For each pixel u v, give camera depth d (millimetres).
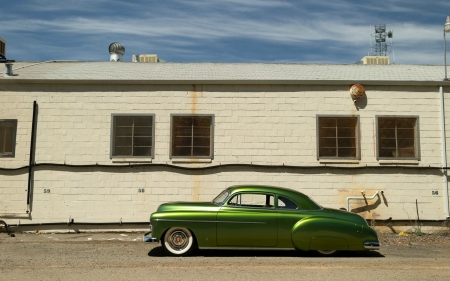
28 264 8781
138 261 9102
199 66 16469
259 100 14109
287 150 13992
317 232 9602
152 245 11305
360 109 14141
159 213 9742
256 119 14055
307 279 7637
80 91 14055
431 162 14062
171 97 14086
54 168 13828
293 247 9617
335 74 15250
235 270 8297
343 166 13977
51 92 14039
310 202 9938
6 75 14367
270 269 8406
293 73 15320
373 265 8914
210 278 7648
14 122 13938
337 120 14133
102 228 13727
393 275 8039
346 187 13930
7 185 13781
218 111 14070
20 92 14031
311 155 13984
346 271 8312
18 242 11883
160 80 13992
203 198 13828
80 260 9203
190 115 14039
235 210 9711
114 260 9211
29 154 13852
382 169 14000
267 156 13969
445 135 14125
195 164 13914
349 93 14188
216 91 14125
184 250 9695
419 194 13953
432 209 13914
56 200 13750
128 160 13867
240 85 14156
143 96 14078
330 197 13883
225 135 14016
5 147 13922
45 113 13984
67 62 16984
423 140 14117
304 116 14078
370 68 16500
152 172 13875
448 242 12188
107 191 13805
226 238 9625
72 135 13938
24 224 13633
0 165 13828
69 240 12312
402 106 14180
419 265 8969
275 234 9609
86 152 13891
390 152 14102
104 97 14062
